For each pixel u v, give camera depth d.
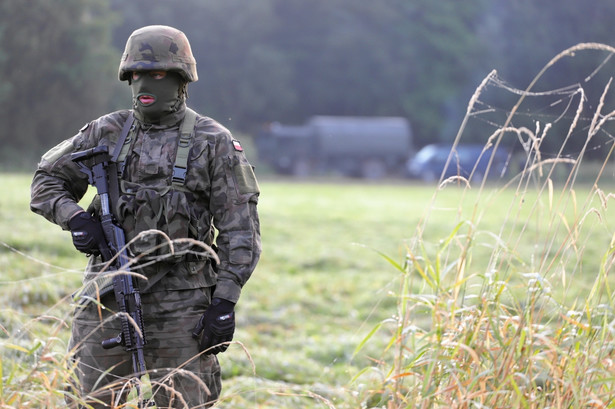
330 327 15.85
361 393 5.87
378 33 108.81
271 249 24.75
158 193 6.06
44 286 12.48
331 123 87.31
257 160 87.44
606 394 5.42
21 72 64.31
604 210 6.23
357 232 30.22
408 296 5.57
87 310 6.13
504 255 6.05
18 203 23.03
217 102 102.12
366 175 88.44
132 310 5.93
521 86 107.06
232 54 102.50
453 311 5.54
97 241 6.07
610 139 6.33
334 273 21.91
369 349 13.41
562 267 6.17
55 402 5.15
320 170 87.88
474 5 111.44
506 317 5.65
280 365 11.80
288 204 40.94
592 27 106.88
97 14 72.25
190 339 6.12
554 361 5.45
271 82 102.31
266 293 18.27
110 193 6.19
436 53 109.19
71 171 6.39
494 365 5.47
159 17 96.75
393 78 107.06
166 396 6.12
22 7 63.31
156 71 6.09
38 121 66.25
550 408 5.39
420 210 40.12
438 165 82.38
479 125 106.81
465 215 34.47
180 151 6.20
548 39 108.56
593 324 6.11
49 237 17.84
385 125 88.38
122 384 5.96
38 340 5.33
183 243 6.08
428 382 5.39
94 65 67.12
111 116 6.42
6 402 4.98
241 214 6.20
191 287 6.16
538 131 6.13
